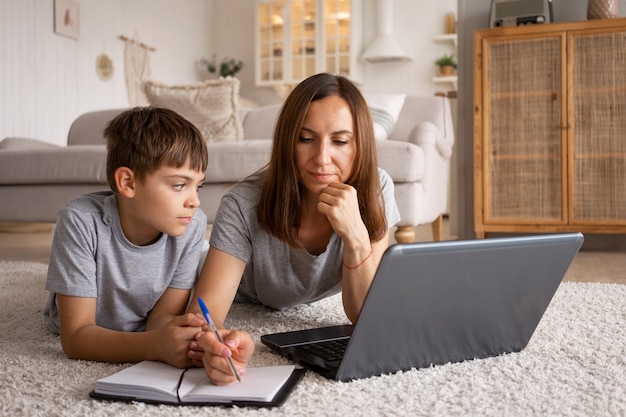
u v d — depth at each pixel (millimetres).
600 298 1850
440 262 1015
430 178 3072
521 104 3346
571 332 1437
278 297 1586
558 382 1071
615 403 964
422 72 8062
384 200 1434
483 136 3396
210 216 3035
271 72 8555
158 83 3682
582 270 2686
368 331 1033
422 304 1062
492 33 3359
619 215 3227
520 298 1189
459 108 3773
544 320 1554
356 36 8102
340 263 1454
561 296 1881
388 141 2801
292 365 1132
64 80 6332
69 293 1223
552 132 3303
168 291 1367
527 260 1125
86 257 1222
